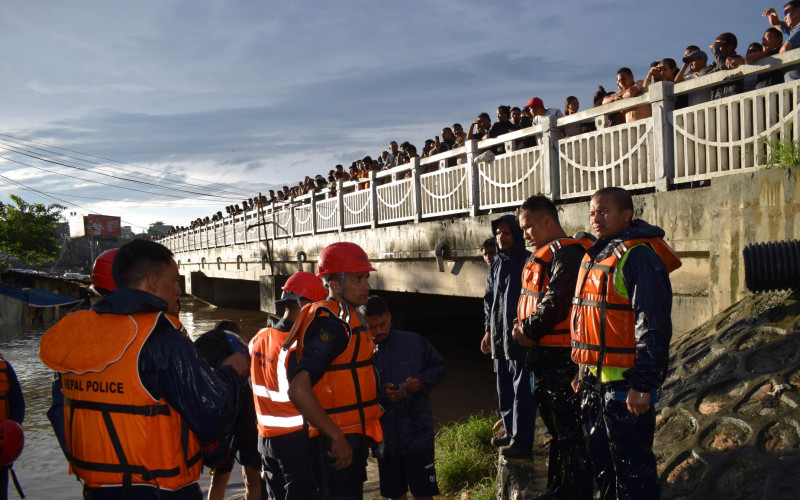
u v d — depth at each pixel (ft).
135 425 7.23
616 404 9.73
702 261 19.61
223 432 7.70
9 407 12.76
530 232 12.66
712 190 18.45
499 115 32.42
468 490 18.03
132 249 7.96
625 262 9.60
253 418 15.44
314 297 12.43
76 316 7.66
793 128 17.03
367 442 10.08
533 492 13.07
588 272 10.22
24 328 96.02
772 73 19.38
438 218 38.11
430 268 37.52
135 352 7.27
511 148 29.30
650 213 21.18
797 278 14.73
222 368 8.15
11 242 136.46
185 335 7.77
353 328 9.88
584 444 11.53
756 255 15.14
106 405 7.25
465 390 37.60
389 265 42.22
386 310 13.87
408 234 38.37
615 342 9.75
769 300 15.83
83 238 263.70
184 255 130.52
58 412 8.38
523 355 14.38
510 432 15.55
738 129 19.30
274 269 70.08
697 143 20.06
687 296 20.16
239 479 24.12
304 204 60.08
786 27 22.56
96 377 7.32
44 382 49.70
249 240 79.51
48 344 7.52
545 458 14.79
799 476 10.30
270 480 11.62
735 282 17.70
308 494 10.78
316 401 9.18
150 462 7.26
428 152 43.37
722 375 14.26
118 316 7.49
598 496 12.55
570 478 11.52
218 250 97.71
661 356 9.09
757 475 10.84
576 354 10.36
